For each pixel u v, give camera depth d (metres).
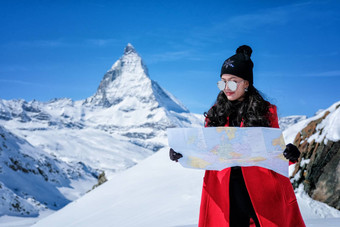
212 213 2.22
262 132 1.97
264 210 2.07
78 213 9.90
